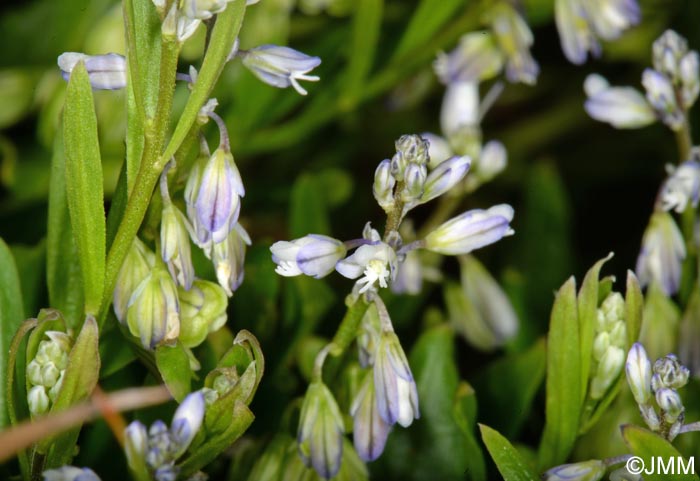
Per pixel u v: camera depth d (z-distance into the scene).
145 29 0.11
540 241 0.15
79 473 0.11
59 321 0.11
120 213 0.12
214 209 0.11
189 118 0.11
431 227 0.15
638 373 0.11
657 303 0.13
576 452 0.13
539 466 0.12
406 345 0.14
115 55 0.11
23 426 0.10
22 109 0.16
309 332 0.14
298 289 0.14
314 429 0.12
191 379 0.12
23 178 0.15
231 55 0.11
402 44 0.15
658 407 0.12
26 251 0.13
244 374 0.11
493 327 0.15
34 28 0.16
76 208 0.11
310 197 0.15
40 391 0.11
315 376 0.12
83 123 0.11
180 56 0.15
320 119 0.16
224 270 0.11
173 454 0.10
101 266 0.11
